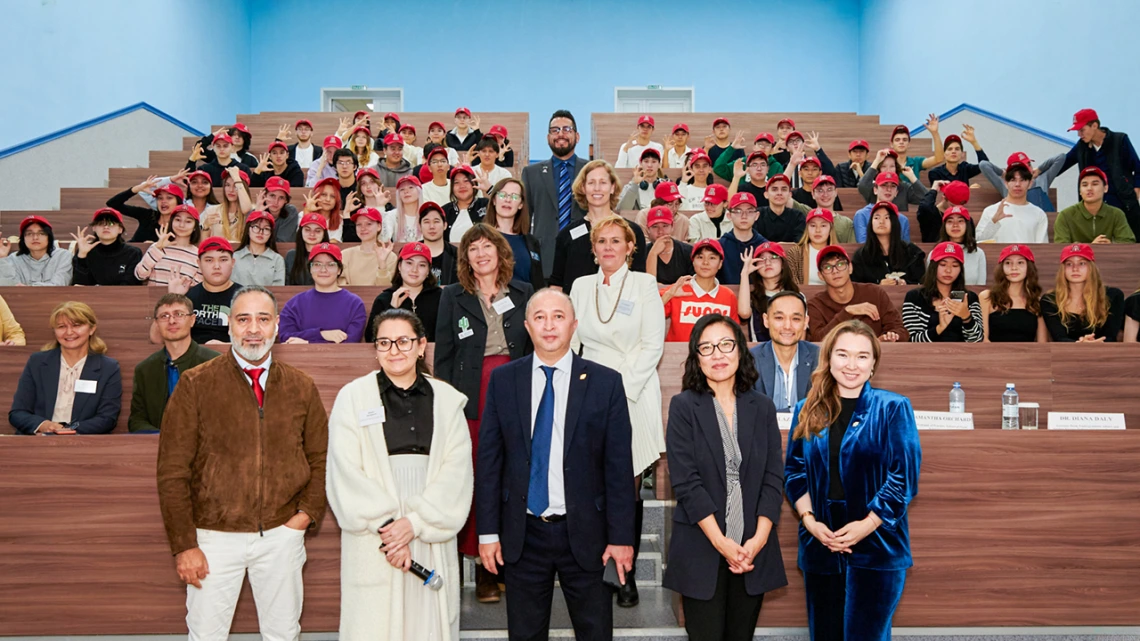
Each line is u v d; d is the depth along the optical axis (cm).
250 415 246
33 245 468
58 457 269
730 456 244
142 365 314
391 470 238
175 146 880
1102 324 376
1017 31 761
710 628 238
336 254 360
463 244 295
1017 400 320
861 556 238
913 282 439
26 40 638
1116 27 622
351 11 1090
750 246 439
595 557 233
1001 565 273
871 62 1080
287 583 246
